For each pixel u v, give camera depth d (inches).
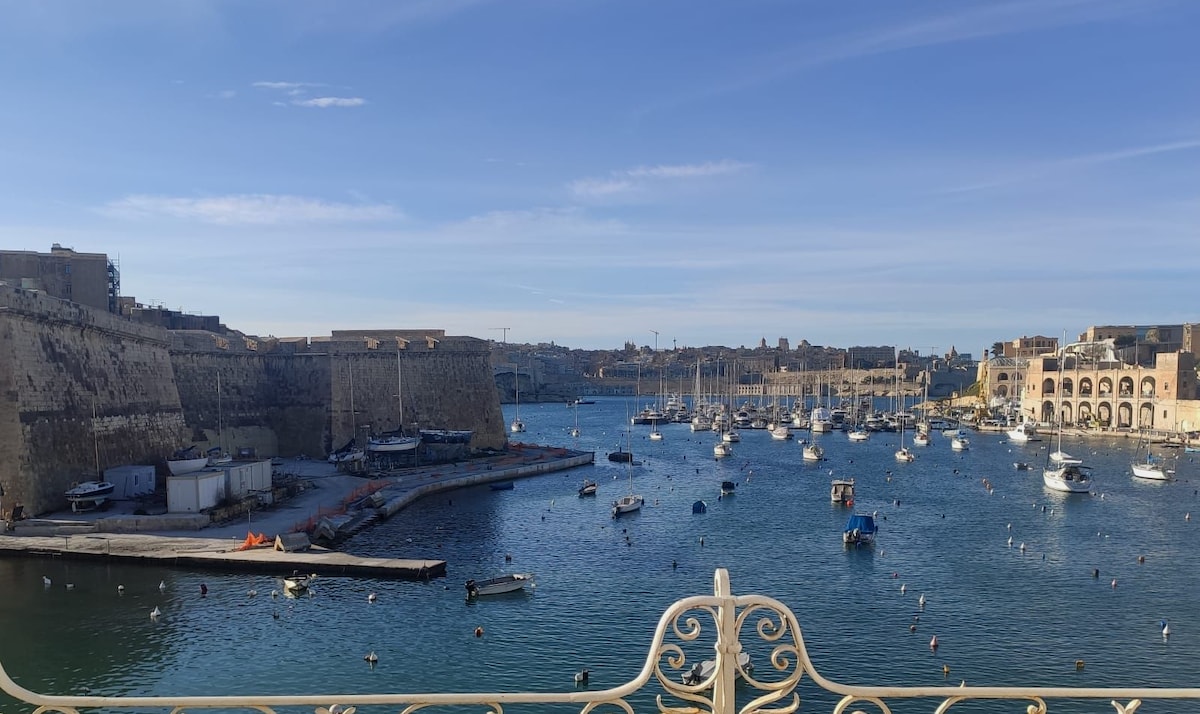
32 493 2226.9
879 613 1669.5
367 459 3631.9
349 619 1611.7
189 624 1567.4
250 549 2022.6
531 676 1350.9
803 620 1625.2
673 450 5305.1
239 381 3850.9
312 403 3973.9
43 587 1776.6
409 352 4192.9
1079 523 2635.3
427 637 1521.9
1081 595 1800.0
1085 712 1219.2
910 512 2842.0
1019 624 1605.6
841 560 2121.1
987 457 4744.1
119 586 1777.8
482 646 1478.8
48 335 2383.1
